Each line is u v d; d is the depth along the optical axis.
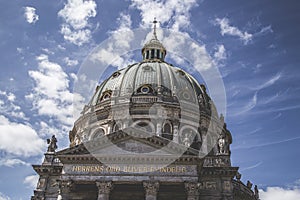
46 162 50.03
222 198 46.19
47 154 50.91
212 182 47.53
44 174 49.38
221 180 47.56
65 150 44.19
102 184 42.00
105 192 41.62
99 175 42.59
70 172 43.00
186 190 42.16
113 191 47.66
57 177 49.16
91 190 46.94
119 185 46.53
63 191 42.03
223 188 46.88
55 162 50.28
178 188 46.00
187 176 42.00
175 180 41.84
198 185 41.47
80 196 46.69
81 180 42.41
